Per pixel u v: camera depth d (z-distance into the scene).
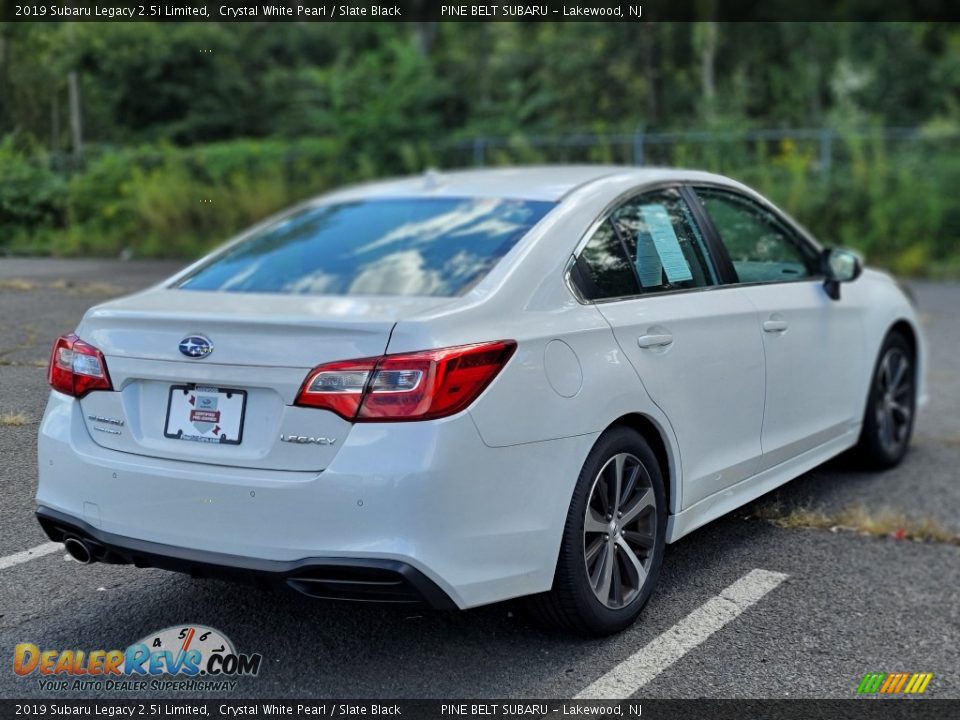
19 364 3.08
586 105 22.81
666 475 3.37
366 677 2.81
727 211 4.04
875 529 4.19
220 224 6.40
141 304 2.99
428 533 2.54
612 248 3.36
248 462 2.62
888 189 15.22
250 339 2.66
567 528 2.89
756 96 22.84
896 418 5.23
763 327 3.85
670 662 2.96
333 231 3.68
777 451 3.97
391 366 2.57
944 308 11.06
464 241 3.34
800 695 2.80
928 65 25.30
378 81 19.91
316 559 2.53
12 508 3.01
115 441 2.79
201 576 2.71
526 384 2.77
